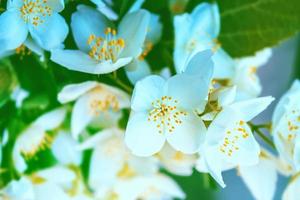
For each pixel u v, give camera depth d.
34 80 0.25
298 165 0.23
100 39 0.23
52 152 0.26
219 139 0.21
